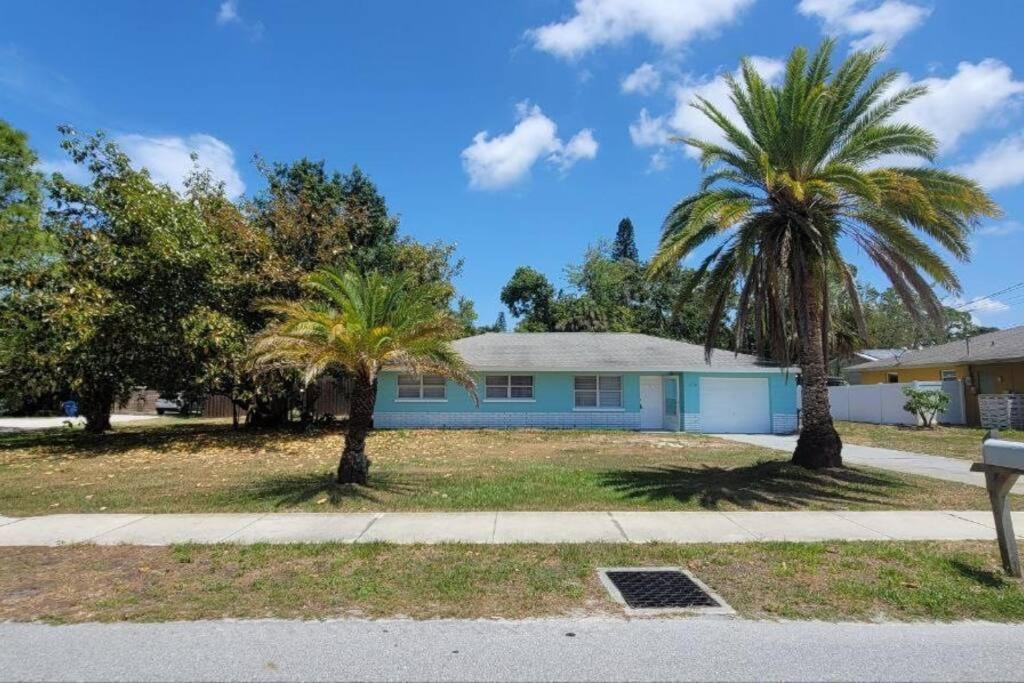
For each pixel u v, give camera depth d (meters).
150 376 19.98
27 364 20.55
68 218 19.58
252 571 6.67
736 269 13.19
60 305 17.48
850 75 12.80
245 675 4.30
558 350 26.89
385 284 12.04
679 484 11.62
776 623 5.27
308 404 23.48
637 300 47.59
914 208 11.90
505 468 13.88
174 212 19.50
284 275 21.28
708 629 5.14
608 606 5.66
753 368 24.56
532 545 7.61
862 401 29.95
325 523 8.77
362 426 11.67
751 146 13.08
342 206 25.39
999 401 24.75
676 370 24.66
